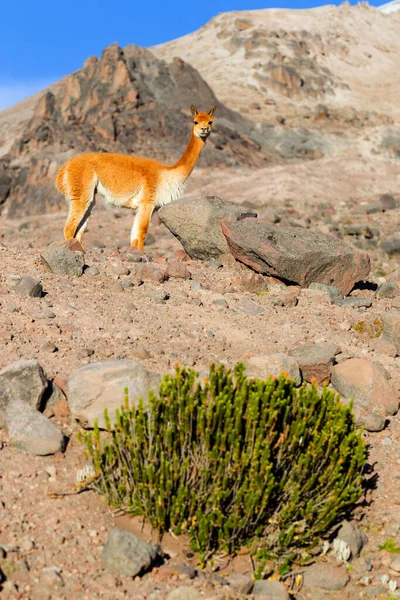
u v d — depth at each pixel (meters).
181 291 38.31
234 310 36.22
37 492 19.81
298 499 20.12
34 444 21.28
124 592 17.14
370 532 21.05
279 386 20.77
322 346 30.41
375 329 34.88
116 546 17.80
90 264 41.75
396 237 84.12
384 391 26.98
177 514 19.27
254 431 19.59
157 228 98.00
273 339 32.38
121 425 20.02
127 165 50.09
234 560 19.16
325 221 104.69
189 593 16.97
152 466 18.97
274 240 43.03
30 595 16.61
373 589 18.86
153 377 23.62
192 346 30.25
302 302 39.47
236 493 19.30
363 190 163.25
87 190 49.59
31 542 18.02
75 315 32.38
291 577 19.06
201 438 19.78
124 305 34.84
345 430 20.83
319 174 169.88
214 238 47.59
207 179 183.12
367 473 23.27
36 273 38.47
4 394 22.55
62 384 24.62
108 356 27.78
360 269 43.97
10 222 135.88
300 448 20.47
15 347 27.39
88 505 19.73
